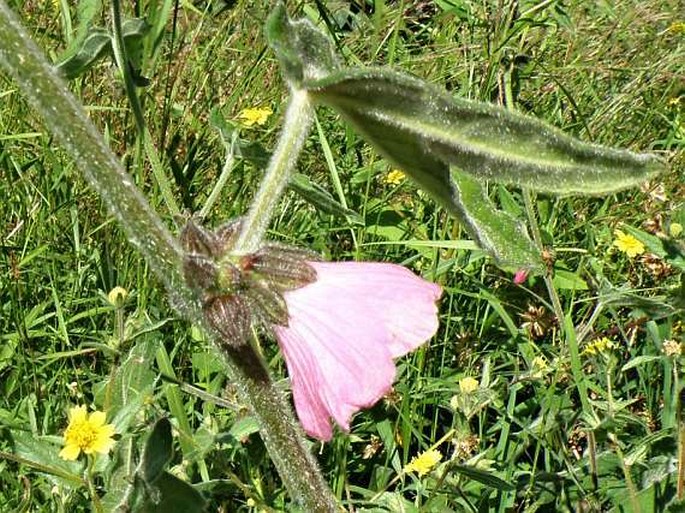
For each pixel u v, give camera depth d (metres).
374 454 0.39
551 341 0.45
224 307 0.18
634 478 0.35
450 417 0.41
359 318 0.18
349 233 0.49
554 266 0.46
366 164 0.54
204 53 0.53
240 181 0.48
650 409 0.40
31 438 0.31
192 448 0.34
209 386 0.38
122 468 0.30
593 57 0.66
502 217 0.20
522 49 0.60
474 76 0.57
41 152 0.47
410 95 0.17
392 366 0.18
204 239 0.18
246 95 0.54
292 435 0.20
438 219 0.50
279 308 0.18
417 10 0.65
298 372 0.18
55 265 0.43
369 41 0.60
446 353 0.44
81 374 0.40
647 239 0.38
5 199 0.46
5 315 0.41
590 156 0.17
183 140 0.50
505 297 0.47
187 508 0.22
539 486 0.36
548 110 0.60
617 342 0.44
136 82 0.29
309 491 0.20
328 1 0.62
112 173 0.17
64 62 0.25
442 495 0.34
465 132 0.17
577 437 0.40
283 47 0.17
